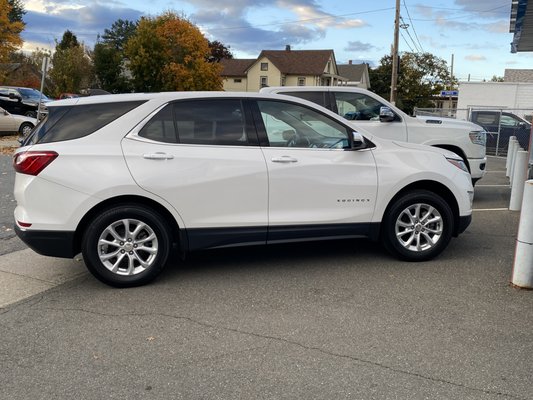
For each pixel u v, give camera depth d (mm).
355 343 3691
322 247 6164
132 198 4762
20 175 4660
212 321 4082
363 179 5273
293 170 5062
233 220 4957
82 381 3232
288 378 3244
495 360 3441
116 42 95500
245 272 5270
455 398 3016
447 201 5699
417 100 70312
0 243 6383
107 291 4754
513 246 6207
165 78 56219
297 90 8750
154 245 4848
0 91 24906
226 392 3102
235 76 71062
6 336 3848
